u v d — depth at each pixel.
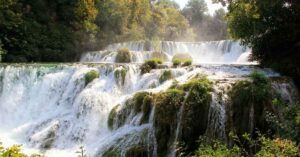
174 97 10.81
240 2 16.64
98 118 13.70
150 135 10.81
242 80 11.59
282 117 10.27
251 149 9.70
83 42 28.41
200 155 7.88
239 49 26.53
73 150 12.28
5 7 24.08
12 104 16.27
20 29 24.22
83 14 29.80
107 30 33.62
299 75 13.96
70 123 13.73
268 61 16.22
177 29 58.09
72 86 15.88
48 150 12.31
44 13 27.72
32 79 16.77
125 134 11.42
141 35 39.25
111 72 15.96
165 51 30.67
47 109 15.86
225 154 7.39
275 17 15.25
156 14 49.34
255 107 10.57
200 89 10.78
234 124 10.48
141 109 11.98
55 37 26.39
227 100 10.81
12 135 13.62
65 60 26.20
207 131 10.45
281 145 6.70
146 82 14.94
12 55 23.12
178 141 10.30
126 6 37.50
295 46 15.89
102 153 11.16
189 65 16.23
